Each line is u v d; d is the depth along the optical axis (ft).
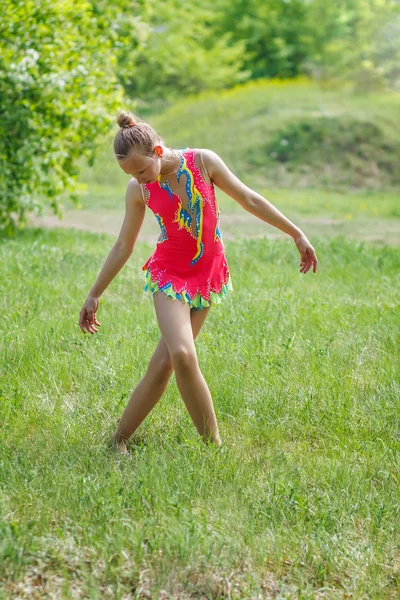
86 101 39.73
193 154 12.80
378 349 18.37
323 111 87.56
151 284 13.20
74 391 16.06
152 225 51.37
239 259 31.60
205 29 122.83
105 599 9.27
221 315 20.95
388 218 58.85
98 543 9.96
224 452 12.88
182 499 11.35
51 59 38.50
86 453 12.98
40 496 11.34
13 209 38.99
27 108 37.78
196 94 110.93
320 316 21.06
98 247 35.99
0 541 9.87
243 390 15.81
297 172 76.89
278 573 10.01
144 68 109.91
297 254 33.30
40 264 28.27
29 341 18.52
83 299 23.11
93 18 40.68
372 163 77.87
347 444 13.79
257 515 11.01
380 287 26.23
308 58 119.75
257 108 90.07
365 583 9.87
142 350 17.70
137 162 11.91
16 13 36.96
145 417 13.56
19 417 14.40
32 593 9.23
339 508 11.36
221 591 9.56
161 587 9.53
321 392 15.75
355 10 124.47
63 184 41.52
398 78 110.83
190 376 12.91
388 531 11.05
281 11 125.08
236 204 64.90
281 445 13.73
